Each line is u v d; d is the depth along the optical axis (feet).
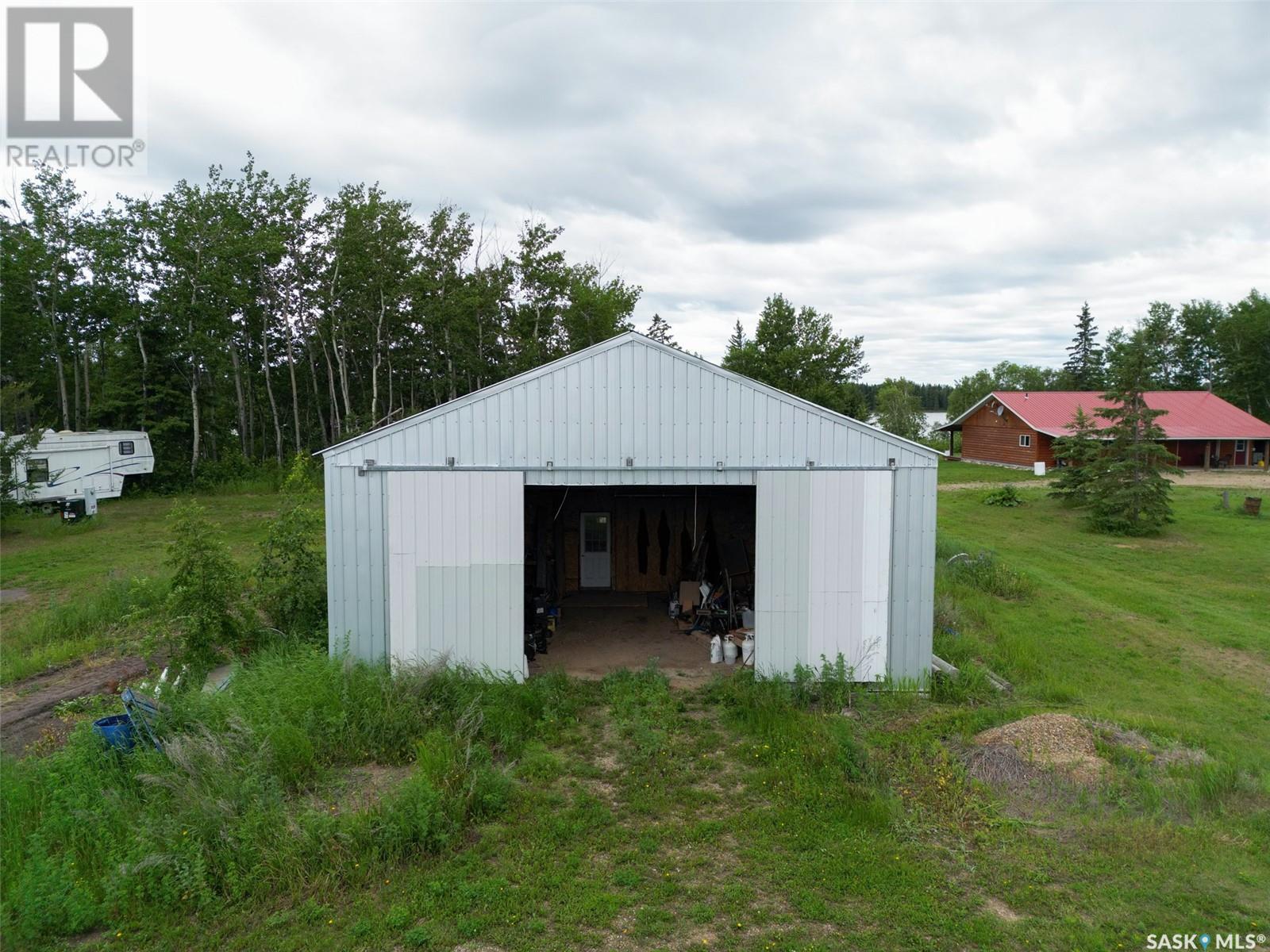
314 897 17.95
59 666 34.22
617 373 32.53
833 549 32.73
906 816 21.76
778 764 24.90
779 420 32.60
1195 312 195.31
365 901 17.92
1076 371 232.94
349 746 25.31
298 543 36.73
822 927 17.11
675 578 51.57
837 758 24.95
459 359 112.78
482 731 27.02
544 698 30.17
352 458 32.24
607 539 51.93
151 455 96.02
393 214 104.42
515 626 32.60
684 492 50.88
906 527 32.81
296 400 114.42
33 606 44.50
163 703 25.07
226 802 20.18
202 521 33.27
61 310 108.17
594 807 22.36
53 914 17.01
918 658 33.04
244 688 27.17
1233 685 33.94
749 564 43.73
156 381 105.70
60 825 19.76
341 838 19.52
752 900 18.12
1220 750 26.14
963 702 31.27
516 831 20.98
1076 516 82.48
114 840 19.44
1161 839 20.51
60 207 104.53
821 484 32.63
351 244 101.35
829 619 32.86
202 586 31.42
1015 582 49.78
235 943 16.60
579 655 37.50
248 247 101.24
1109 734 26.58
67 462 80.12
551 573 48.06
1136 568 58.59
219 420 116.98
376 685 28.81
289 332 111.65
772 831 21.17
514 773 24.50
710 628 41.45
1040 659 36.58
